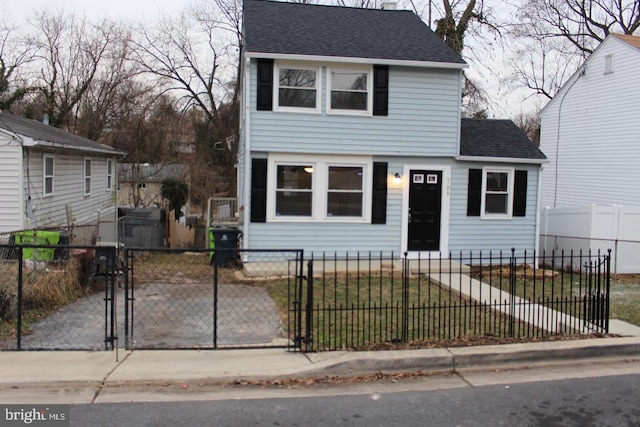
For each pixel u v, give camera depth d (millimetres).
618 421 4738
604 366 6266
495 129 15664
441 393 5328
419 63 13094
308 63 12891
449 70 13617
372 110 13234
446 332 7207
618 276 13617
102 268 10562
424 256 13773
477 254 14125
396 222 13633
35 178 13086
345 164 13305
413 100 13477
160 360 5875
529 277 12492
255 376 5477
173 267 13305
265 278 11547
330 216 13352
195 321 7844
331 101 13133
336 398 5133
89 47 31938
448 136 13711
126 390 5168
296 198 13172
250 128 12719
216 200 22703
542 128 22906
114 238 22562
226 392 5211
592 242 14359
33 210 12883
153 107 31500
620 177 18656
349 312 8289
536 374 5953
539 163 14273
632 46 17984
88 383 5234
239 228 14484
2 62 30234
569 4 28766
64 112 31125
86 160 18188
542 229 16156
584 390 5469
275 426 4480
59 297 8734
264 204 12922
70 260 9844
